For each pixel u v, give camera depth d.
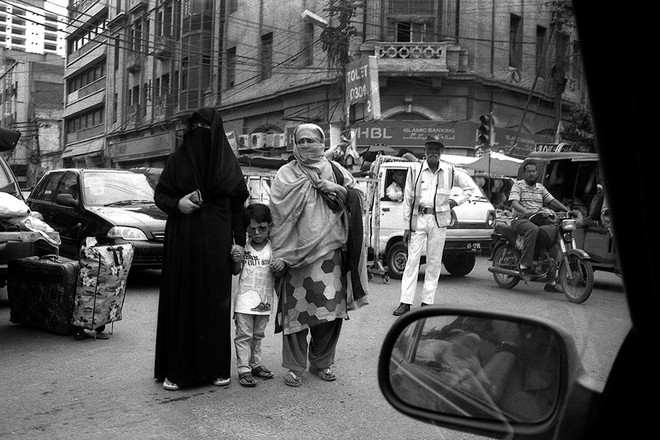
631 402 1.29
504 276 9.50
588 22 1.05
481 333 1.79
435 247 7.62
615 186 1.12
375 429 3.98
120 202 9.62
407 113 21.22
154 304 8.09
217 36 29.16
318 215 4.70
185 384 4.66
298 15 24.58
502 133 20.22
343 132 20.02
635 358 1.31
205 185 4.66
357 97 19.84
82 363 5.40
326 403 4.45
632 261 1.14
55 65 59.97
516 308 5.80
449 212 7.70
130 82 37.66
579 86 18.56
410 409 1.86
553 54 21.11
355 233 4.80
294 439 3.82
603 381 1.55
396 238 10.58
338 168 4.91
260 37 26.66
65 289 6.22
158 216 9.08
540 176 11.45
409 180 7.71
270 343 6.17
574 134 17.28
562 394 1.58
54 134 58.03
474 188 10.77
